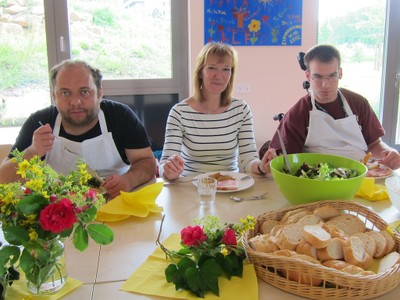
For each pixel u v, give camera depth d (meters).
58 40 2.91
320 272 0.77
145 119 3.20
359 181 1.18
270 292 0.82
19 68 2.92
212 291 0.80
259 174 1.64
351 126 1.87
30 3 2.84
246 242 0.90
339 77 1.85
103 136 1.65
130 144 1.70
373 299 0.78
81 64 1.53
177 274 0.83
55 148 1.62
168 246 0.99
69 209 0.72
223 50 1.87
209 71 1.85
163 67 3.15
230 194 1.39
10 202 0.73
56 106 1.58
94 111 1.57
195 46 3.02
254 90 3.18
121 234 1.07
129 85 3.10
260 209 1.24
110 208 1.18
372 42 3.32
